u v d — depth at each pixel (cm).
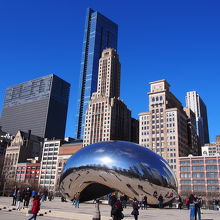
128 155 2833
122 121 17600
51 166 15550
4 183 7875
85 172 2895
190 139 15512
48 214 2119
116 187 2820
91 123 16788
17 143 18288
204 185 11475
